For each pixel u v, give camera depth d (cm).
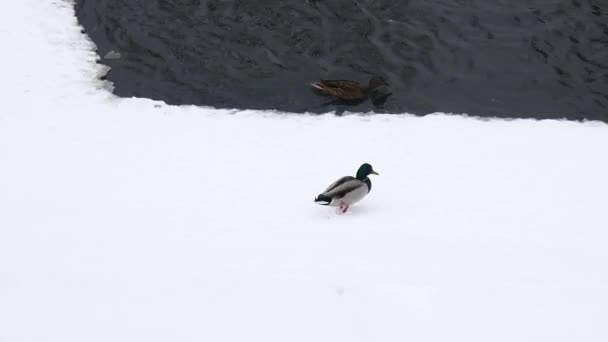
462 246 974
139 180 1259
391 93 1722
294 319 787
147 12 1991
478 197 1190
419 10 2017
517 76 1780
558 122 1562
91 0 2034
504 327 762
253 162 1347
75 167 1306
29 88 1619
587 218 1098
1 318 788
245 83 1744
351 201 1096
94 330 768
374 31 1934
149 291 844
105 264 925
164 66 1783
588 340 741
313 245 981
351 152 1399
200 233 1037
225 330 770
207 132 1483
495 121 1565
